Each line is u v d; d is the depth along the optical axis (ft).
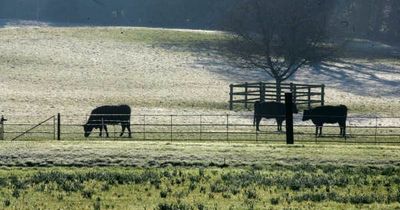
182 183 82.53
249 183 82.28
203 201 73.51
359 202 73.72
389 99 221.66
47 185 81.05
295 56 230.89
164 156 97.04
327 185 82.23
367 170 91.86
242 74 253.03
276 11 235.61
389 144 124.47
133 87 224.33
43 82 224.33
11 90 209.36
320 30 242.99
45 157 96.53
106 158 96.37
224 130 153.17
